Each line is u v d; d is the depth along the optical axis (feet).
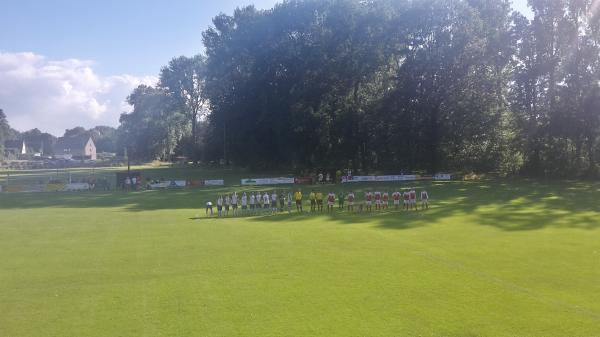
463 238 79.77
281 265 62.23
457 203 131.03
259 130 260.62
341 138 230.27
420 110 220.23
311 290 51.21
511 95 220.02
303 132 233.96
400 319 42.55
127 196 162.40
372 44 227.20
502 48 215.92
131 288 52.80
